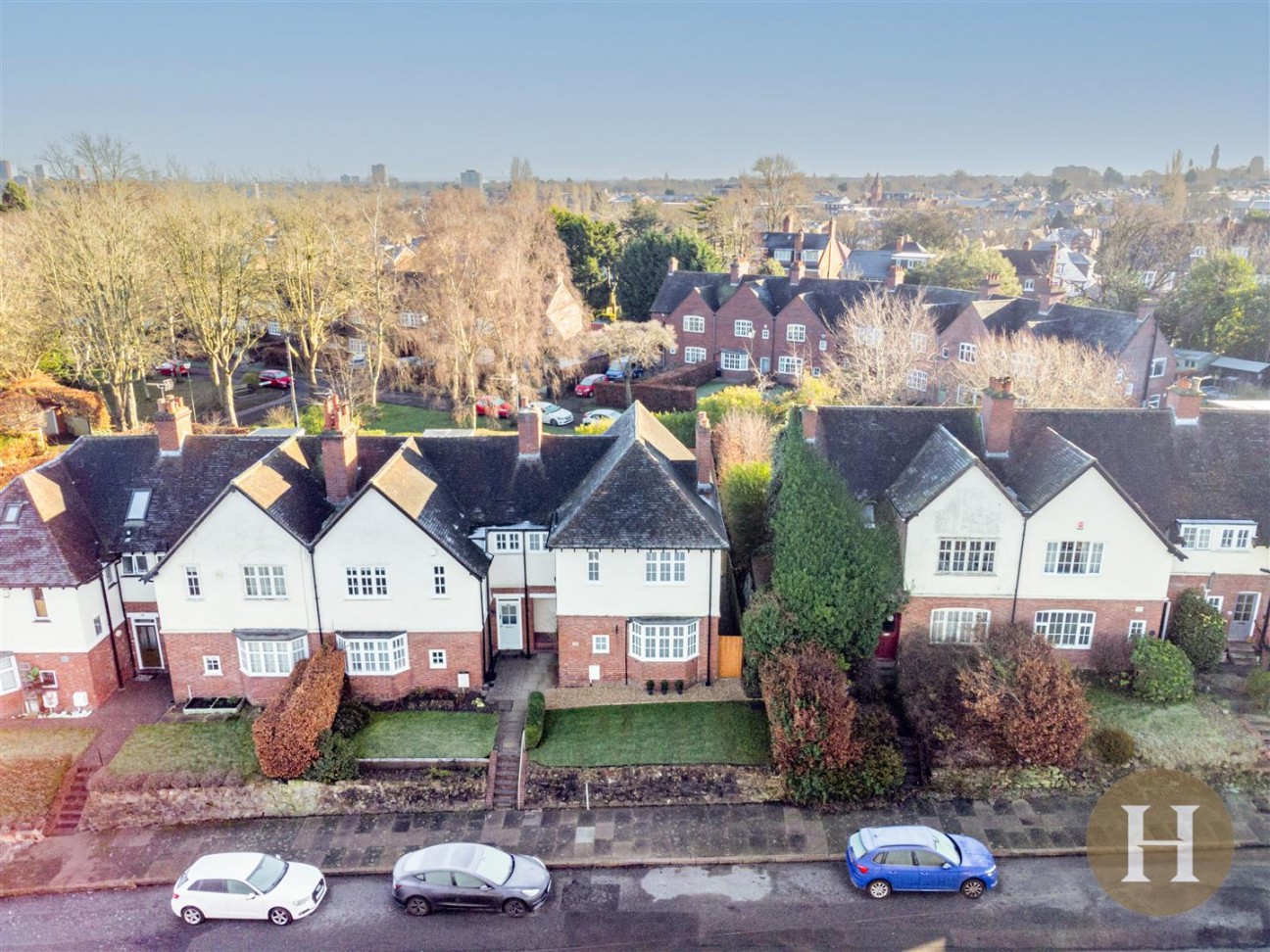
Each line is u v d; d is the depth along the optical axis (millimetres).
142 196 68625
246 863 29469
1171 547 36406
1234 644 39625
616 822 32969
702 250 101875
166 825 33469
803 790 33125
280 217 70750
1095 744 34094
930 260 97812
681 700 37625
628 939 27953
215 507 35938
